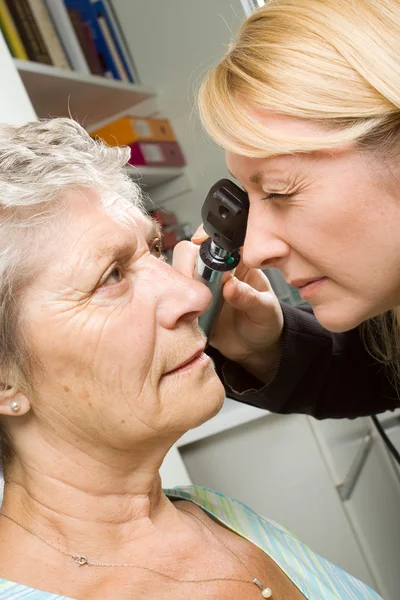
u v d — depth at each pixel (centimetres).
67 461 82
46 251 77
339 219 87
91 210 81
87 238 78
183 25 229
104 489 84
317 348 122
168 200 239
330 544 168
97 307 79
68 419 81
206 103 93
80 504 83
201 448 168
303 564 96
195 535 90
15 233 77
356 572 168
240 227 106
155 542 86
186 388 83
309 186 87
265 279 121
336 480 166
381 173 85
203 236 116
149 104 236
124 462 84
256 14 94
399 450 226
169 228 223
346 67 84
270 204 93
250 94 87
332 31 85
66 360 79
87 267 78
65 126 85
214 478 169
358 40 84
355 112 84
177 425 83
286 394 123
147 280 83
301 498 167
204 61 217
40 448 83
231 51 94
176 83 233
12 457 85
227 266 110
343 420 188
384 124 84
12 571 81
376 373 130
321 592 93
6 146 79
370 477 195
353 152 85
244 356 124
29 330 78
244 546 94
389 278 92
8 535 84
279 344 124
